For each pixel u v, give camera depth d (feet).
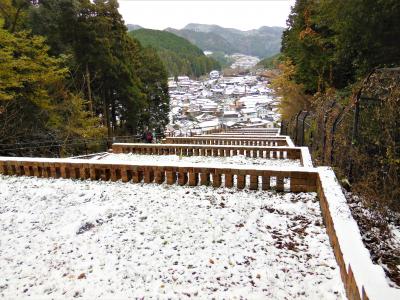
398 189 16.26
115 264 12.45
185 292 10.59
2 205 18.79
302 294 10.43
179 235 14.42
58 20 71.67
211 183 20.86
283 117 94.79
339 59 40.88
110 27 84.43
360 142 20.21
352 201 18.92
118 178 22.54
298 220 15.66
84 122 65.36
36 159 24.29
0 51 46.83
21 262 12.95
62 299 10.53
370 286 8.49
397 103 17.16
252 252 12.97
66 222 16.29
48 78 56.13
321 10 40.45
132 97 94.63
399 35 28.81
